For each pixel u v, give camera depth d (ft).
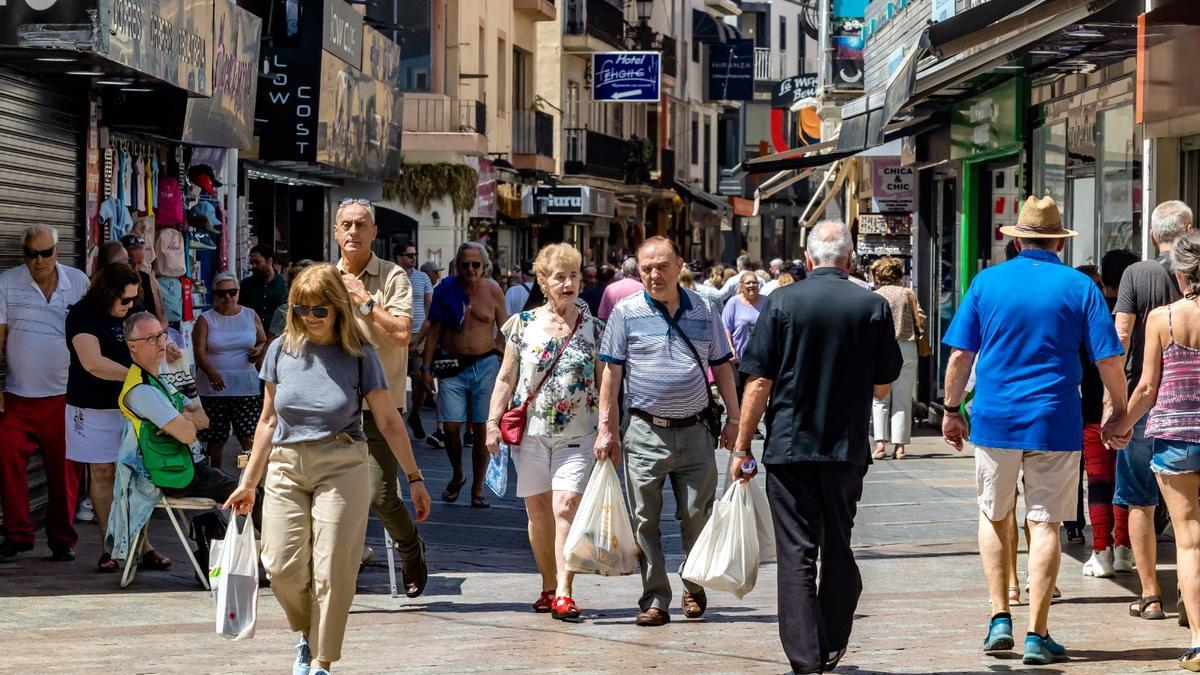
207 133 142.82
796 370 68.59
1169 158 122.11
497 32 379.96
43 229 101.24
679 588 97.30
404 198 307.17
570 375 85.97
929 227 217.36
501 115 388.16
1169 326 74.33
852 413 68.49
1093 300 73.36
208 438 134.92
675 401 82.48
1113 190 136.77
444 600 91.45
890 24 232.12
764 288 218.59
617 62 423.23
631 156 504.02
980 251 189.67
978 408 74.33
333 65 198.08
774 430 69.15
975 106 179.83
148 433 91.91
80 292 103.81
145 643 77.87
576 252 87.10
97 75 117.08
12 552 101.96
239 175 202.28
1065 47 132.57
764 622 84.64
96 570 98.17
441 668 72.13
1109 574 95.35
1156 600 83.15
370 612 87.56
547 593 87.92
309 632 67.82
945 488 140.26
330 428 66.28
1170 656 73.97
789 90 500.74
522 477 87.10
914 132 206.90
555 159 430.61
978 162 185.98
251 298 167.32
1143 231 124.06
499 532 119.65
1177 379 74.18
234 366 134.62
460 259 130.82
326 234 248.52
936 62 129.49
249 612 67.97
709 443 83.51
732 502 77.15
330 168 208.85
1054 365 73.20
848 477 68.69
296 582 66.74
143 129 134.41
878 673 71.10
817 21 382.63
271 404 67.87
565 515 85.30
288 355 67.05
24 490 102.01
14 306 101.09
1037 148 161.79
